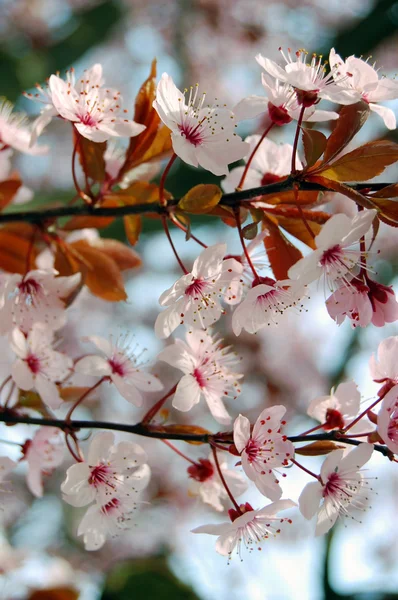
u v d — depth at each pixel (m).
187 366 0.51
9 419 0.51
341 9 1.08
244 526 0.49
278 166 0.53
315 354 1.06
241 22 1.09
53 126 1.03
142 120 0.52
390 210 0.48
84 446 0.84
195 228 0.73
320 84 0.49
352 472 0.49
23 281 0.53
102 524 0.50
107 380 0.52
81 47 0.77
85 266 0.54
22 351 0.52
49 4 1.08
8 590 0.67
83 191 0.53
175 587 0.66
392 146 0.48
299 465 0.49
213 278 0.50
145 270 1.04
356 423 0.50
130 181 0.53
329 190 0.49
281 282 0.48
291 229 0.50
